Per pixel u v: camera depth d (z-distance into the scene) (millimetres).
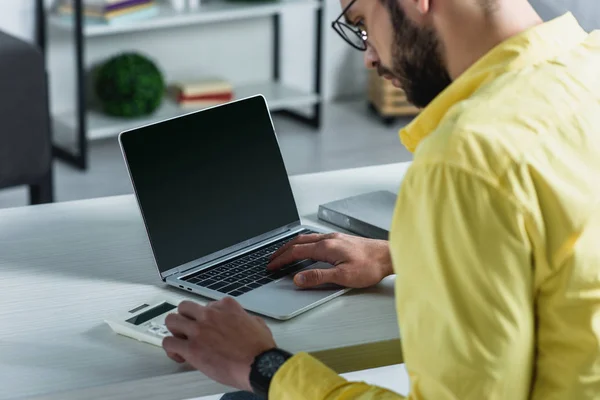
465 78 1135
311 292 1493
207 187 1660
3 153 3465
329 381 1168
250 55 5117
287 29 5203
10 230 1725
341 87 5430
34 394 1223
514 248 985
